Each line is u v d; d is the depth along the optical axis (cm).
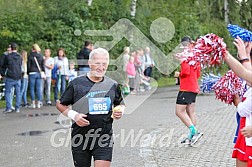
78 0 2745
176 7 3241
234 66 503
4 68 1650
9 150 1027
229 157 922
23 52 1797
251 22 4138
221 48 497
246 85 610
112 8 2812
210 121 1422
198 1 3778
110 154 606
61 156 965
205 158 918
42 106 1830
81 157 610
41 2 2673
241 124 567
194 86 1028
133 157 943
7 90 1653
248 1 4131
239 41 536
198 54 501
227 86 620
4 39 2461
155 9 3086
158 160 912
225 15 3994
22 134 1220
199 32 3253
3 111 1689
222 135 1164
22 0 2612
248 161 548
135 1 2923
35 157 958
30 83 1781
